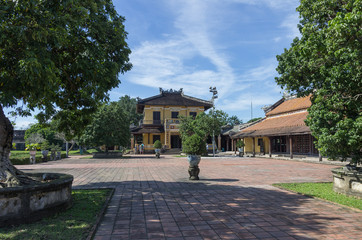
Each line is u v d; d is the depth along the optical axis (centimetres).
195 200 735
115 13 820
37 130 4741
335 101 695
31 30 507
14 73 556
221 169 1602
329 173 1381
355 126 636
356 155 748
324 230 485
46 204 552
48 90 569
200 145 1134
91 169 1669
